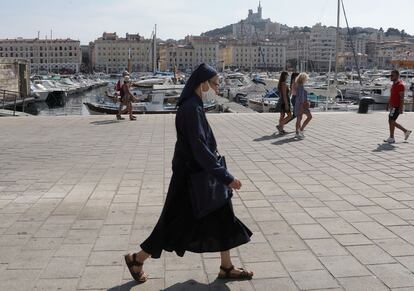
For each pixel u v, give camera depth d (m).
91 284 4.70
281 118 15.67
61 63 184.62
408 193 8.01
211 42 181.38
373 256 5.31
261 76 90.19
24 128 18.09
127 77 20.44
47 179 9.35
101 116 22.38
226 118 21.14
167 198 4.45
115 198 7.87
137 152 12.52
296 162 10.87
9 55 184.50
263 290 4.55
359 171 9.80
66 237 6.02
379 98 46.19
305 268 5.02
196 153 4.15
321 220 6.61
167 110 35.44
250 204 7.45
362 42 185.50
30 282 4.74
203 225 4.37
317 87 49.78
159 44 190.75
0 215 6.96
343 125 18.03
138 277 4.70
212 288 4.59
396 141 13.93
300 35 197.00
